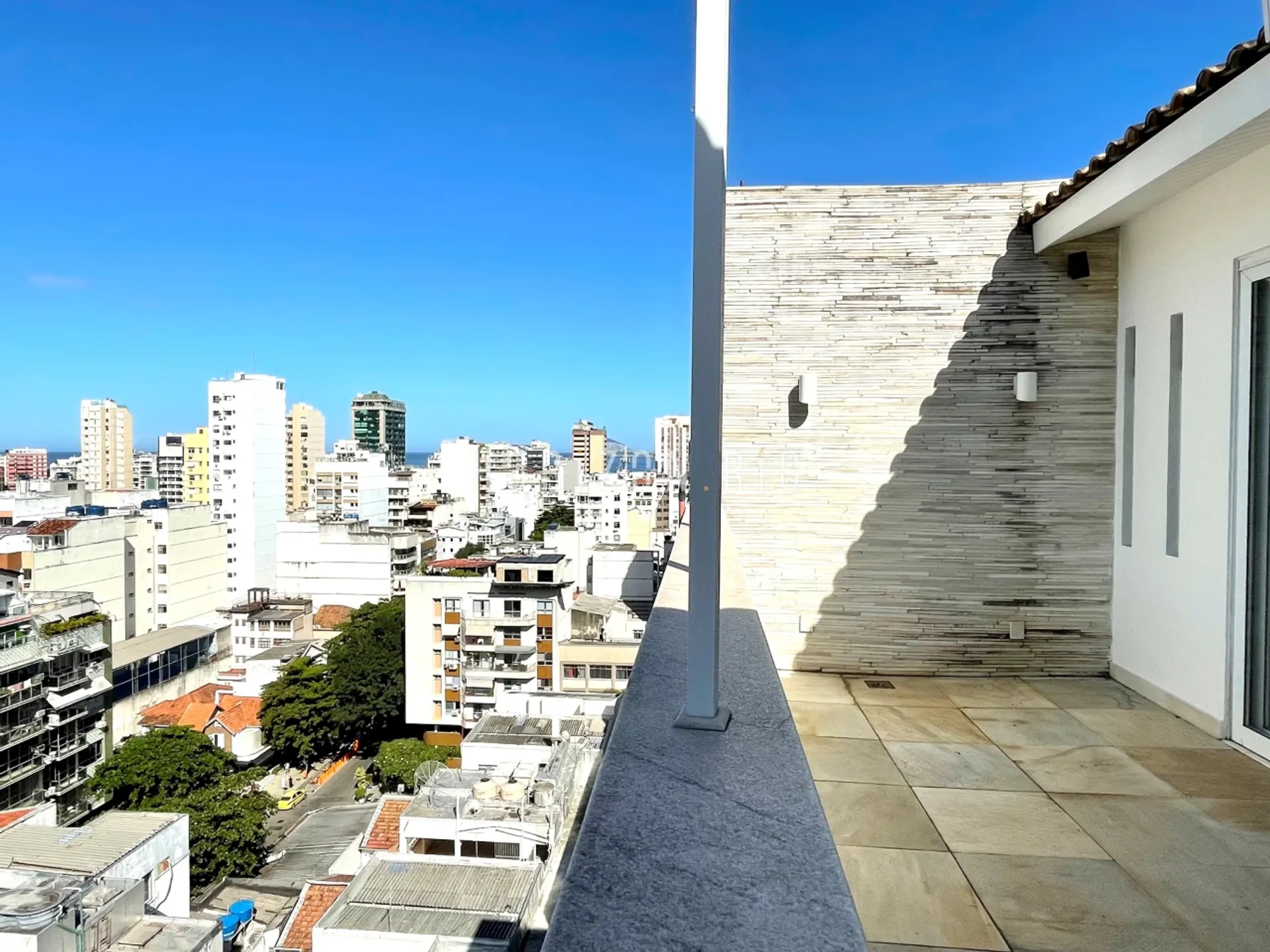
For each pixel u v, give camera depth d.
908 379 3.59
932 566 3.58
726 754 1.10
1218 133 2.26
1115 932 1.60
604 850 0.81
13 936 7.81
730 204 3.68
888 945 1.56
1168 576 3.02
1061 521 3.50
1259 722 2.56
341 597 41.69
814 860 0.80
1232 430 2.62
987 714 3.01
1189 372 2.85
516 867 9.48
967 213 3.55
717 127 1.24
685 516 3.08
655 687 1.41
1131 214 3.09
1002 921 1.64
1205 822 2.08
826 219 3.63
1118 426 3.43
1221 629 2.70
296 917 11.06
